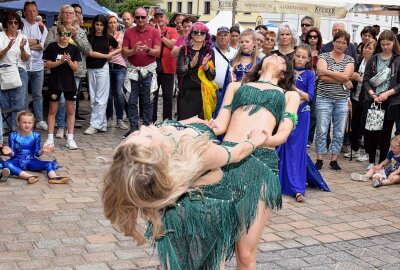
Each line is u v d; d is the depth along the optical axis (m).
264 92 3.33
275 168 3.13
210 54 6.92
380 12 11.73
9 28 7.50
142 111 9.11
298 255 4.30
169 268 2.41
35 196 5.39
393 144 6.79
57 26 7.48
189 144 2.37
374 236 4.84
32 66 8.41
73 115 7.44
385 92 7.10
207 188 2.55
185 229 2.45
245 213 2.89
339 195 6.14
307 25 8.97
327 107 7.14
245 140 2.90
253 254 3.09
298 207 5.60
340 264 4.16
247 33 6.16
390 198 6.11
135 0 32.66
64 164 6.65
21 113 6.08
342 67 7.02
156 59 8.63
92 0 12.03
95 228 4.60
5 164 5.89
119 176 2.15
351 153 8.05
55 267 3.81
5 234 4.36
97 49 8.40
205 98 6.91
